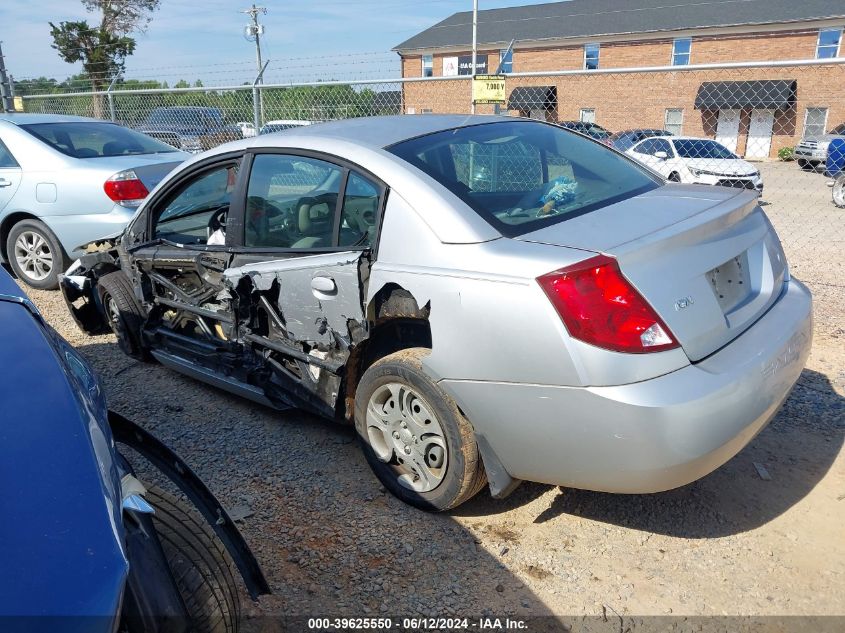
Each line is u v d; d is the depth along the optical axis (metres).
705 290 2.54
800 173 19.83
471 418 2.68
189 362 4.19
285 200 3.41
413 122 3.52
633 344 2.31
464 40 39.50
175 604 1.77
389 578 2.66
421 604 2.53
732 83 31.30
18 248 6.73
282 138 3.51
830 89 30.34
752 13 32.78
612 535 2.88
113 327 4.93
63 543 1.47
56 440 1.68
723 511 3.02
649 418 2.28
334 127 3.53
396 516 3.03
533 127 3.66
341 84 8.67
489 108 13.38
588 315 2.32
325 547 2.84
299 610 2.51
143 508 1.77
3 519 1.47
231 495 3.22
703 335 2.47
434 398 2.77
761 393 2.49
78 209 6.27
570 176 3.24
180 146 11.55
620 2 39.38
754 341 2.62
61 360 1.99
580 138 3.73
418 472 2.98
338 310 3.08
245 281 3.54
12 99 12.90
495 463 2.70
